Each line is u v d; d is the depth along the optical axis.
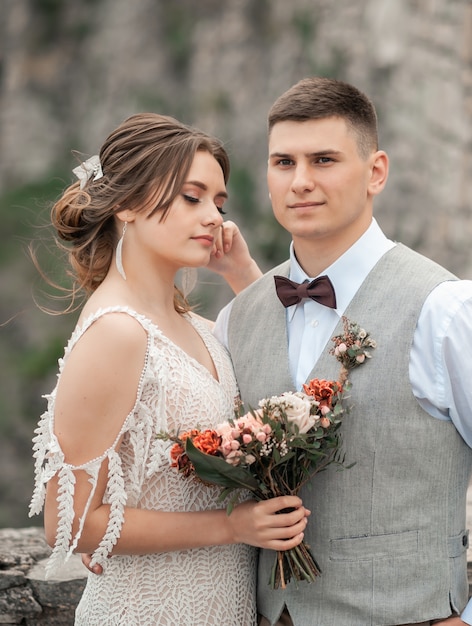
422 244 12.51
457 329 2.15
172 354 2.23
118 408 2.13
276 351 2.41
